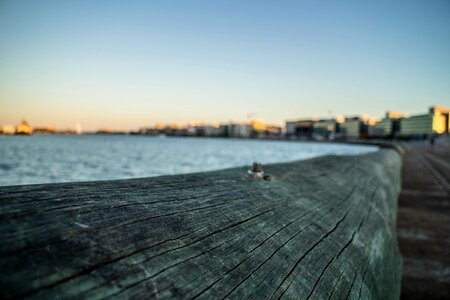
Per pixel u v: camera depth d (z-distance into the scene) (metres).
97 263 1.11
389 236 4.09
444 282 3.93
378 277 2.69
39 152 48.44
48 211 1.28
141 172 23.45
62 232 1.18
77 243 1.16
